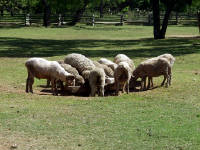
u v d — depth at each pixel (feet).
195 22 207.62
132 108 37.68
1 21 188.14
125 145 27.55
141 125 32.01
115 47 97.04
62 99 41.37
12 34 135.33
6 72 58.44
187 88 47.91
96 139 28.63
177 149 27.04
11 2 213.46
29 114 34.60
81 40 118.62
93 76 44.34
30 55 79.10
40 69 44.09
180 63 69.72
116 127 31.40
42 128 30.83
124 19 218.18
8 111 35.47
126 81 45.14
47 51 87.10
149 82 48.29
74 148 26.89
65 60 49.29
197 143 28.14
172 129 31.04
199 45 100.48
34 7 216.74
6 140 28.22
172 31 158.40
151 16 214.90
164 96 43.65
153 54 81.25
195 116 35.09
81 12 202.18
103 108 37.40
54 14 207.21
